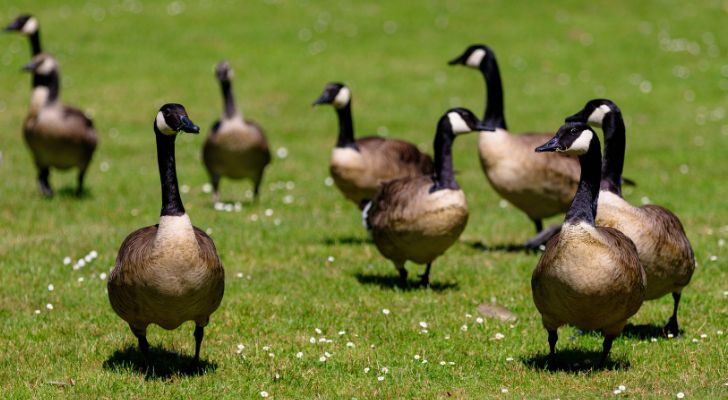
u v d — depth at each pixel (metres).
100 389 9.22
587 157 8.90
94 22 39.38
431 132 27.52
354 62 35.22
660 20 41.03
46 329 11.31
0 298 12.54
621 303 8.92
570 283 8.76
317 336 11.20
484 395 9.03
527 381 9.47
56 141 18.98
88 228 16.66
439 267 14.60
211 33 38.31
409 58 35.88
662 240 10.34
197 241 8.86
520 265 14.59
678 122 28.77
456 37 38.31
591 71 34.62
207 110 29.77
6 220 17.14
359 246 15.92
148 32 38.31
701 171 22.56
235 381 9.53
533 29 39.47
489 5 42.75
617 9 42.47
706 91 32.53
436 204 12.38
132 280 8.79
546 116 29.25
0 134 26.78
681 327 11.49
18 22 23.34
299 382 9.55
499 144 15.28
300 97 31.56
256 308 12.27
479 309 12.32
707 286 13.20
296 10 41.66
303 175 22.78
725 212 18.05
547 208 15.50
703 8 42.75
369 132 27.34
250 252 15.27
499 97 15.59
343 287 13.33
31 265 14.02
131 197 19.73
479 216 18.64
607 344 9.61
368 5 42.53
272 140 26.94
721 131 27.58
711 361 10.08
